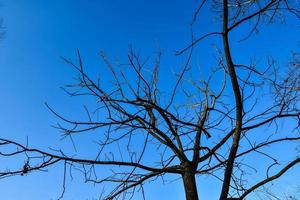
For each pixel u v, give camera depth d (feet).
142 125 21.57
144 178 21.16
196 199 19.77
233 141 20.11
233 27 19.07
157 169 20.20
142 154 19.90
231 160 19.86
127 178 21.02
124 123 19.63
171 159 22.31
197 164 20.94
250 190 19.06
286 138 20.72
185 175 20.51
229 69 19.56
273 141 20.72
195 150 21.38
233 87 19.76
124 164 19.58
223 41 19.43
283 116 20.68
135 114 20.04
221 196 19.11
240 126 20.06
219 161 21.77
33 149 17.47
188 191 19.97
